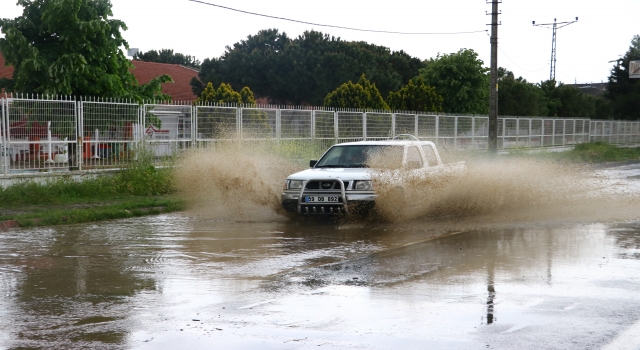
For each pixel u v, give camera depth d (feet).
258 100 187.32
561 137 148.36
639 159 132.77
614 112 239.91
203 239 35.58
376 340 17.74
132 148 59.98
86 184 54.39
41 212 44.27
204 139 65.41
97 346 17.33
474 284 24.18
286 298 22.35
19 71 70.03
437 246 32.78
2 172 51.08
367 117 85.25
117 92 72.79
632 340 17.62
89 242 34.81
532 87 202.49
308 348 17.10
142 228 40.16
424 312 20.42
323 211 40.98
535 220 42.55
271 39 197.77
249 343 17.53
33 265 28.53
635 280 24.75
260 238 35.83
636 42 265.34
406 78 214.28
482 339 17.76
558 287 23.65
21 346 17.34
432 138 97.19
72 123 55.47
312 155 75.51
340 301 21.88
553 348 16.99
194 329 18.84
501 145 122.42
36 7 71.77
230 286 24.23
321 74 183.32
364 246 32.94
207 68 184.14
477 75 157.99
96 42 71.97
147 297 22.62
